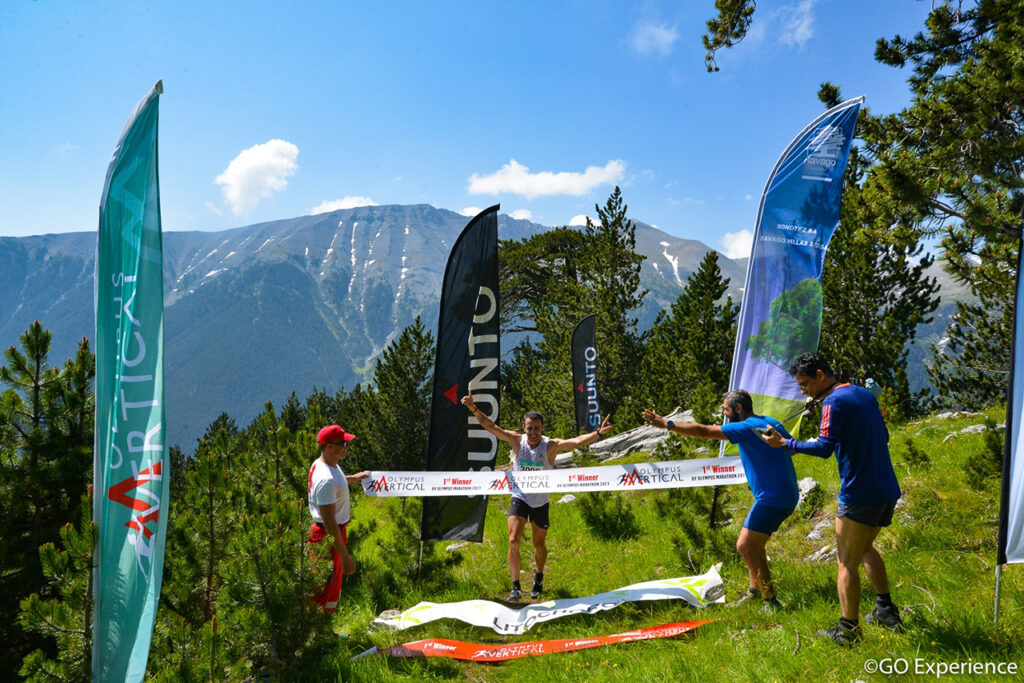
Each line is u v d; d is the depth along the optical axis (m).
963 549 6.21
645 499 10.14
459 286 8.18
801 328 7.69
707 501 8.60
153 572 4.47
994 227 6.97
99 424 4.87
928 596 5.23
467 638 6.43
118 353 4.80
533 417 7.54
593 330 14.15
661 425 5.89
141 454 4.61
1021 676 3.81
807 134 7.90
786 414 7.61
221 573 5.45
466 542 9.79
